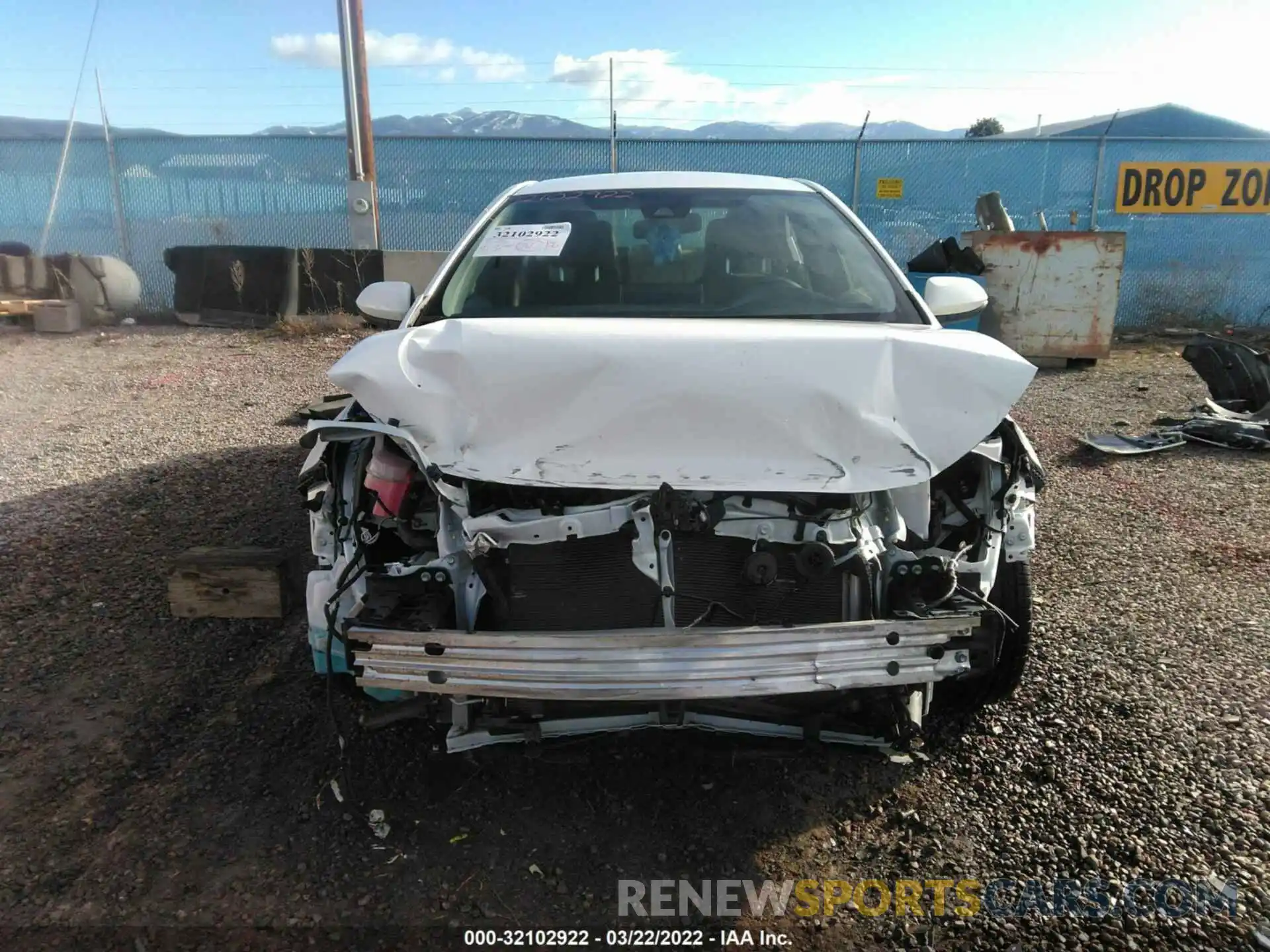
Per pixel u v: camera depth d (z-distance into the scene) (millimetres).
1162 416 7395
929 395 2607
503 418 2549
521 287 3400
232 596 3959
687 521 2447
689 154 12891
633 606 2578
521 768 3053
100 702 3383
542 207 3887
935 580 2537
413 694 2594
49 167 12898
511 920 2447
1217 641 3775
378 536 2752
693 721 2537
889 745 2613
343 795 2904
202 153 12930
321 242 13141
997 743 3133
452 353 2623
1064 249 9750
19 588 4262
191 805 2850
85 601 4152
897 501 2734
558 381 2551
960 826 2771
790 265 3469
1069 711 3291
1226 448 6625
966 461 2998
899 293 3352
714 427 2525
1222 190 12930
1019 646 3109
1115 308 9812
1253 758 3010
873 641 2367
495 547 2520
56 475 5855
